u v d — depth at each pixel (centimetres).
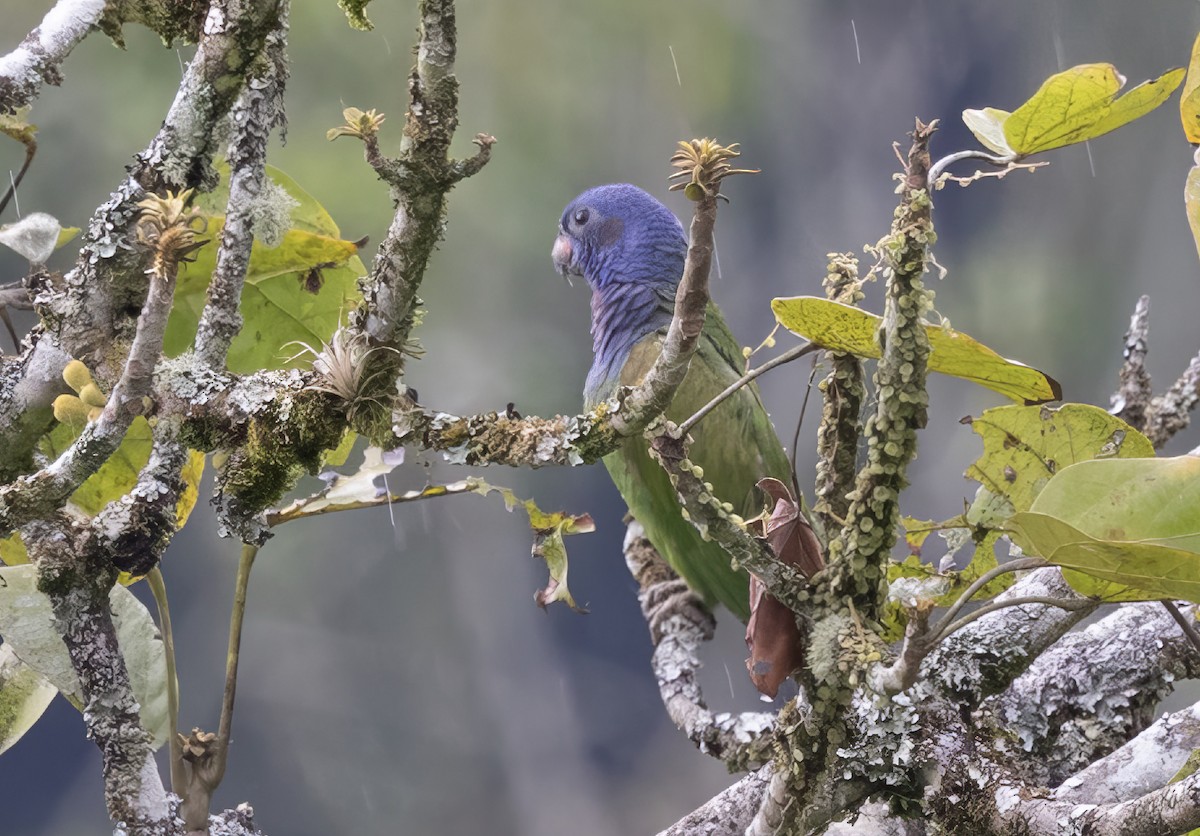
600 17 2470
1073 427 479
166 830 451
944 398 2450
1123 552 342
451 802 2834
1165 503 343
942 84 2684
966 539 504
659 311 1005
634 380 973
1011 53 2627
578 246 1038
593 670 3003
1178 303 2442
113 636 457
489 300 2430
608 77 2484
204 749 478
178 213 362
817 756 427
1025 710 544
